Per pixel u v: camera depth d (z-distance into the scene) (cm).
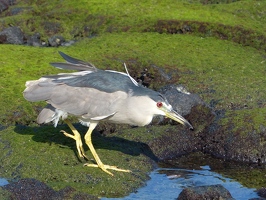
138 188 1254
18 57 1817
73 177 1243
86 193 1170
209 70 1833
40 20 2272
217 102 1631
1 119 1486
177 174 1359
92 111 1259
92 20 2203
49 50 1928
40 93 1282
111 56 1894
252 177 1368
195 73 1812
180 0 2358
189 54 1934
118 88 1266
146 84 1800
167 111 1272
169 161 1445
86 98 1263
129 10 2227
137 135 1495
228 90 1691
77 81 1279
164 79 1797
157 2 2294
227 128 1522
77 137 1315
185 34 2098
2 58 1792
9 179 1249
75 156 1324
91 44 2014
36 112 1527
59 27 2236
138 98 1255
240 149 1475
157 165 1408
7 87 1609
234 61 1906
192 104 1599
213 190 1193
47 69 1745
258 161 1455
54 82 1287
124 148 1415
